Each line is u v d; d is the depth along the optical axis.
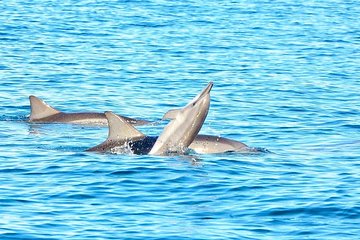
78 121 76.06
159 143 60.72
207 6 188.38
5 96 87.06
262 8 187.88
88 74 100.31
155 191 50.16
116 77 98.88
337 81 98.44
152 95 89.19
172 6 185.88
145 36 135.50
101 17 160.50
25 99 86.00
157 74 101.50
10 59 109.06
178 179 52.84
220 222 44.34
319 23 162.12
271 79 99.06
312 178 53.69
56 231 42.53
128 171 54.62
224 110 79.88
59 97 87.44
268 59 115.12
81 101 85.75
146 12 171.75
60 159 58.12
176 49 122.44
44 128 72.88
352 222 44.47
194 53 119.06
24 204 47.19
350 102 85.31
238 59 114.50
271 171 55.47
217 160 58.53
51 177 53.12
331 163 58.19
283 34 143.50
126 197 48.84
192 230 42.94
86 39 130.00
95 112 77.56
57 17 157.88
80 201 47.94
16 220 44.16
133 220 44.50
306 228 43.47
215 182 52.19
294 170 55.91
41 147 63.38
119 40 130.12
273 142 66.25
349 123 74.56
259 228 43.44
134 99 87.00
